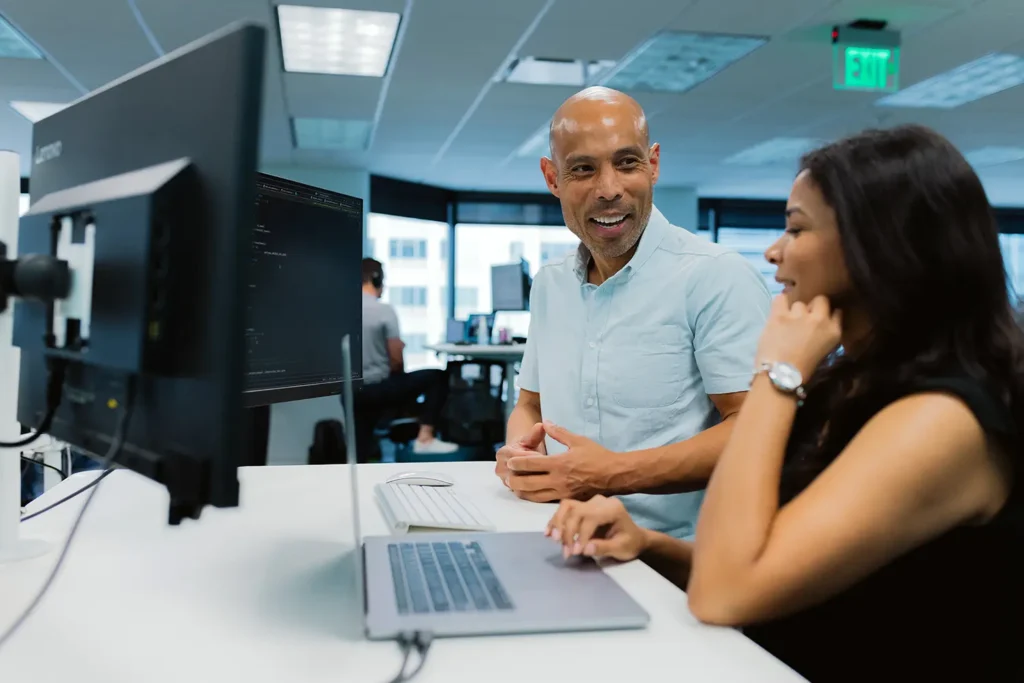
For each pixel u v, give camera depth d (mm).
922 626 732
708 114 5414
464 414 4465
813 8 3576
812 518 680
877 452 686
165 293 584
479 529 973
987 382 715
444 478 1318
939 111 5289
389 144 6297
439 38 3951
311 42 4078
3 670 584
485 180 7789
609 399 1451
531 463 1160
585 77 4668
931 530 695
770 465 740
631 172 1375
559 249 8672
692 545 958
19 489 887
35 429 808
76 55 4137
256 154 562
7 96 4883
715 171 7277
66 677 573
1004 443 695
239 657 608
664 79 4715
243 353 565
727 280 1375
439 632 648
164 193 577
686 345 1421
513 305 5293
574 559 837
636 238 1427
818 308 809
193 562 845
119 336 603
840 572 673
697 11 3605
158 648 625
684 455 1204
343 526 997
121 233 607
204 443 568
